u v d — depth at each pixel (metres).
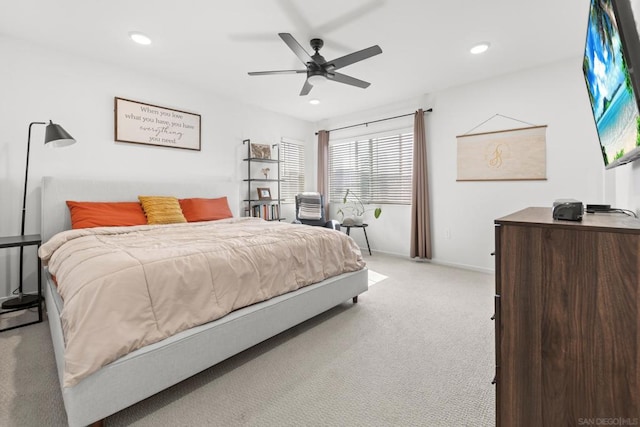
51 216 2.75
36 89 2.79
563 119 3.19
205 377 1.66
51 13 2.33
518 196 3.51
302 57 2.43
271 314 1.91
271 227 2.88
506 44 2.83
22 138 2.73
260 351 1.93
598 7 1.16
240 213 4.52
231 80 3.69
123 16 2.37
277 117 5.11
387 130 4.75
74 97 3.00
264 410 1.40
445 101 4.05
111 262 1.46
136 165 3.44
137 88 3.42
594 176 3.04
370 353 1.90
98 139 3.15
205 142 4.06
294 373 1.69
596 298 0.83
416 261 4.39
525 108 3.41
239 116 4.49
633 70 0.91
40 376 1.63
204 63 3.21
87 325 1.22
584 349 0.85
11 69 2.67
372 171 5.01
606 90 1.32
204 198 3.81
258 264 1.92
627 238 0.79
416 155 4.28
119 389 1.26
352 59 2.43
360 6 2.25
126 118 3.33
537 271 0.92
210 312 1.60
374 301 2.81
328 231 2.66
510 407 0.97
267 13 2.33
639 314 0.78
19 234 2.73
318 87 3.95
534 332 0.93
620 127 1.22
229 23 2.46
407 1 2.20
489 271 3.76
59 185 2.80
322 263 2.40
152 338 1.38
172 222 3.19
